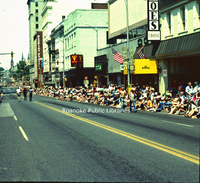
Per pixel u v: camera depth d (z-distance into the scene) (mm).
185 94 22891
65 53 65812
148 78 29062
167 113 18656
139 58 28531
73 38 58094
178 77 24766
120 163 6785
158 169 6266
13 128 12734
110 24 40094
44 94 58594
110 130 11617
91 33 55219
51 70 83312
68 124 13609
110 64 39906
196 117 15547
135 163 6758
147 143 8961
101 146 8672
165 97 20000
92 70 54875
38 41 107125
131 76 31031
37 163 6938
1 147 8852
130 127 12359
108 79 41438
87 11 54906
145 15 29922
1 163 7016
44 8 90938
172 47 22906
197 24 20938
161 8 24922
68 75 60594
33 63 127625
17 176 5992
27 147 8750
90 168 6434
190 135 10227
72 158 7328
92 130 11719
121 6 36219
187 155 7418
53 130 11883
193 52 20672
